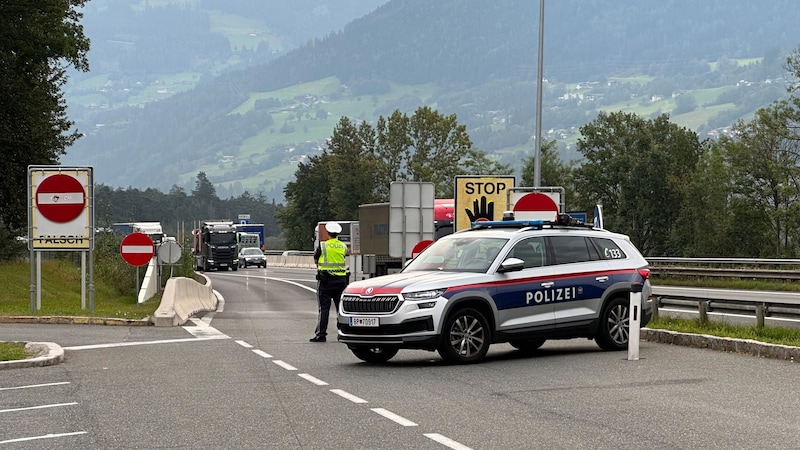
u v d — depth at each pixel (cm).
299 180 13700
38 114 4309
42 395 1265
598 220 2877
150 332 2191
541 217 2531
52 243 2625
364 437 970
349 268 3456
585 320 1686
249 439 968
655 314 2250
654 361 1580
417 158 11838
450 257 1670
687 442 935
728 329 2009
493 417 1073
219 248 8888
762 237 8200
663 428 1005
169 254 3434
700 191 8481
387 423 1043
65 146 4809
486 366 1540
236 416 1097
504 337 1602
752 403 1159
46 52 4056
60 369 1525
